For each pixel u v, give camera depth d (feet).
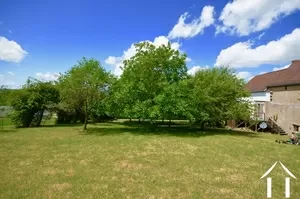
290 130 70.69
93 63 64.44
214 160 33.81
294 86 79.25
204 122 75.87
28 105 77.25
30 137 52.01
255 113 77.71
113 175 26.37
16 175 25.72
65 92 66.69
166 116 64.23
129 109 63.82
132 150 39.55
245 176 26.94
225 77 72.69
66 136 54.34
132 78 66.13
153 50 67.10
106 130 68.44
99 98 66.13
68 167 28.99
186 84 64.23
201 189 22.86
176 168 29.48
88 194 21.11
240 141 51.96
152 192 21.88
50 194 20.92
